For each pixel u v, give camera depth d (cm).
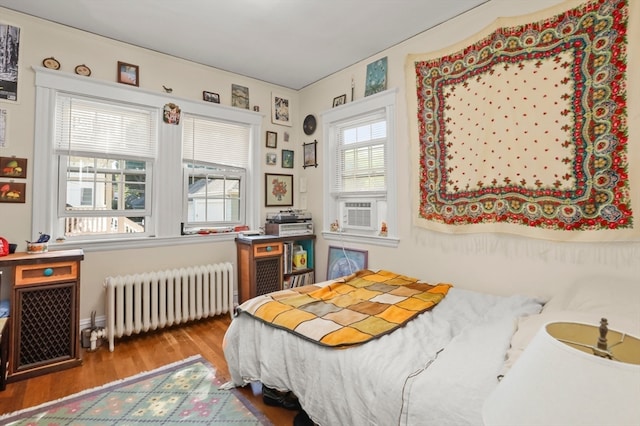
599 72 175
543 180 196
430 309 190
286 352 162
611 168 172
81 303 261
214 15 241
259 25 255
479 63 225
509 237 215
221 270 311
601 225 176
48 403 179
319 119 365
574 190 185
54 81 248
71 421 165
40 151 245
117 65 277
